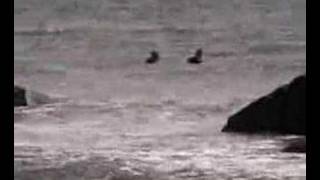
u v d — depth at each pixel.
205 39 182.62
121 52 169.12
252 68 143.38
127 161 45.91
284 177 40.03
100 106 94.81
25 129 70.38
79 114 86.62
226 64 149.00
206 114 87.25
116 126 75.56
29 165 43.44
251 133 67.81
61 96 108.75
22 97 94.50
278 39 180.38
